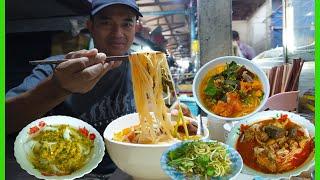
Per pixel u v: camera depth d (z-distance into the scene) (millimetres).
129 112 1745
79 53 1203
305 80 1649
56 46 2402
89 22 1778
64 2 2260
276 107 1257
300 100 1439
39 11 2340
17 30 2416
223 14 1488
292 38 1889
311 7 1854
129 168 951
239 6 2838
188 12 2568
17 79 2467
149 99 1156
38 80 1610
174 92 1206
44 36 2441
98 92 1743
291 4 1888
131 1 1642
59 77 1178
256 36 2797
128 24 1676
